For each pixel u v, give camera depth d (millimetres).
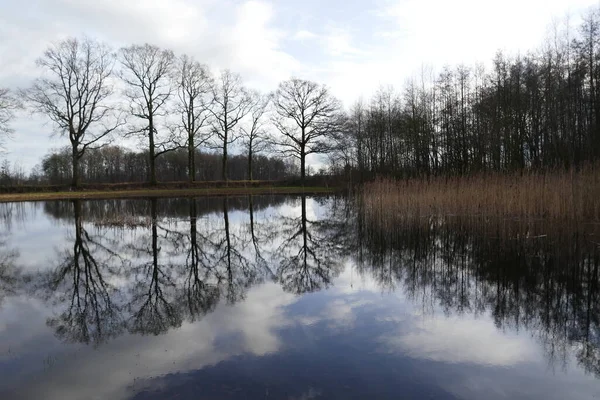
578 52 23266
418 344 4988
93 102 32344
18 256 10547
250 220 18484
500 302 6676
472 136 28531
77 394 3785
